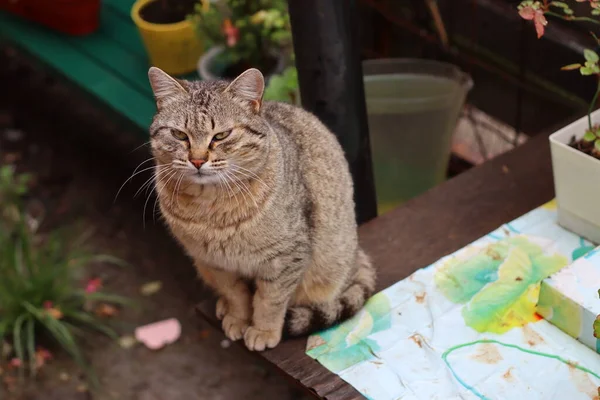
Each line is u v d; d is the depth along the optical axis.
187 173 1.14
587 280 1.20
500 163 1.48
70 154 2.11
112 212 1.97
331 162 1.27
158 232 1.92
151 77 1.16
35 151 2.13
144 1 1.89
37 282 1.69
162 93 1.16
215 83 1.17
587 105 1.60
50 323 1.66
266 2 1.72
